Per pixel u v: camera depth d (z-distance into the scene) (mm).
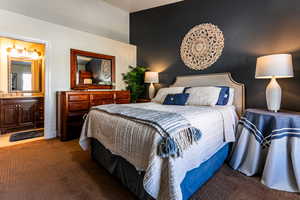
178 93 2785
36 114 3797
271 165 1602
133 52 4379
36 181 1599
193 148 1268
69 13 3510
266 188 1528
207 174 1609
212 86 2791
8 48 3531
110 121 1650
